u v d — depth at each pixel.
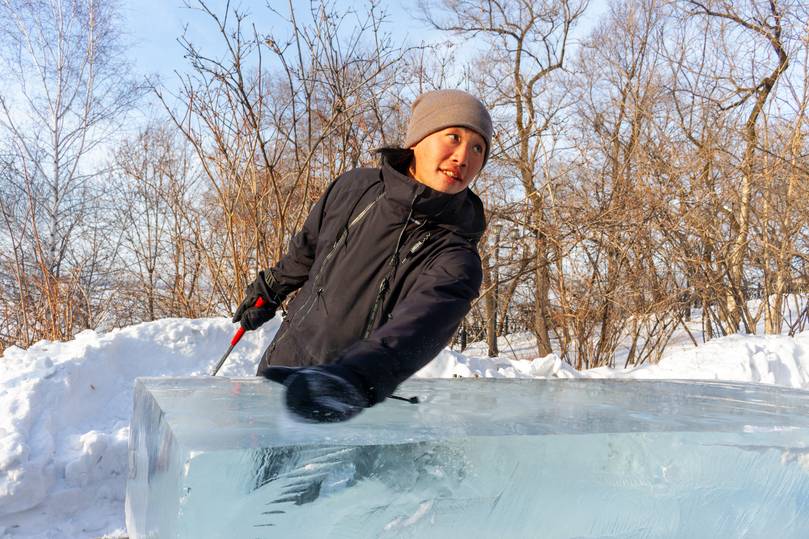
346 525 0.86
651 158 9.00
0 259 9.02
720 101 9.41
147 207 9.73
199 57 5.78
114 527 2.61
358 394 1.11
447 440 0.92
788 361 5.39
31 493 2.58
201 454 0.79
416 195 1.78
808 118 8.78
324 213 2.14
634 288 8.33
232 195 6.05
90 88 12.52
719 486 1.04
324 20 6.32
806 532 1.08
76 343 3.86
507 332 11.38
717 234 8.69
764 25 9.42
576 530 0.97
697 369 5.31
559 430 0.99
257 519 0.82
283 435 0.88
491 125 1.96
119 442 2.81
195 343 4.26
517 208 9.09
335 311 1.90
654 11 10.64
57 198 11.33
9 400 2.97
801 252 8.77
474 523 0.93
